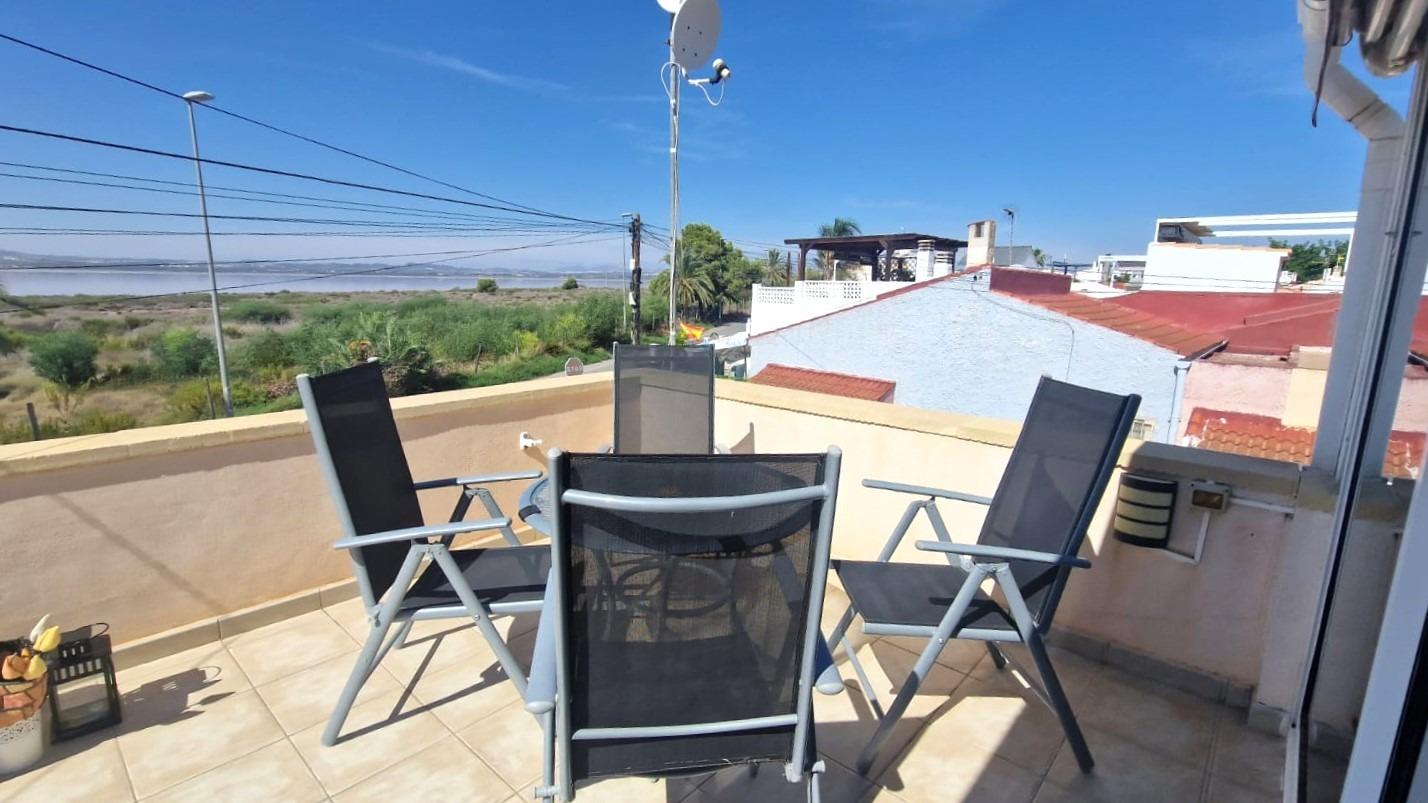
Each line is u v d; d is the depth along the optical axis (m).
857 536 2.73
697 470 1.04
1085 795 1.61
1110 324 10.05
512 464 2.97
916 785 1.64
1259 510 1.82
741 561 1.11
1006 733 1.84
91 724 1.76
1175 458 1.94
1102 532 2.12
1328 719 1.66
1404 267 1.51
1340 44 1.40
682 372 3.03
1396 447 1.79
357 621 2.40
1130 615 2.10
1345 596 1.62
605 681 1.13
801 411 2.82
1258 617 1.86
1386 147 1.62
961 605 1.57
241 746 1.74
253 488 2.28
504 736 1.79
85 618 1.97
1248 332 11.03
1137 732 1.83
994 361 10.88
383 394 2.05
